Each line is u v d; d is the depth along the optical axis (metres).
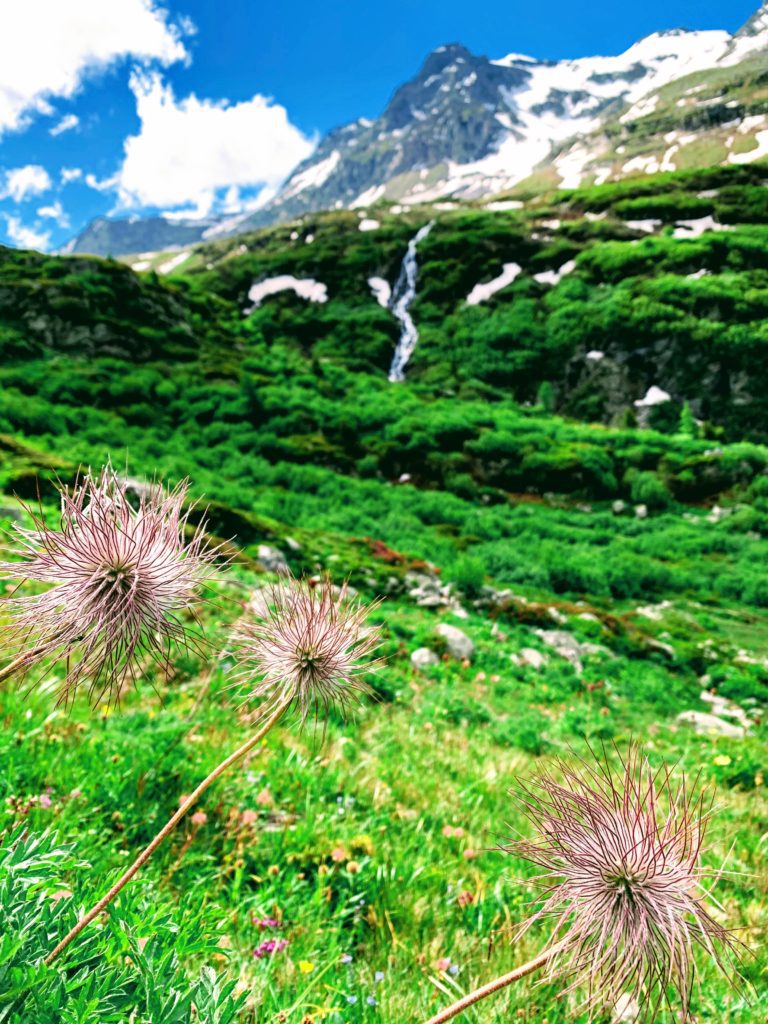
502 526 49.69
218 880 3.56
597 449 69.50
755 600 40.59
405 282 142.75
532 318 120.69
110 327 65.12
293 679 1.75
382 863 4.16
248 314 135.50
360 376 89.31
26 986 1.48
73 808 3.66
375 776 5.89
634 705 17.08
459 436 69.12
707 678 23.06
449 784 6.43
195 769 4.56
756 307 110.62
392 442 65.31
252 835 4.05
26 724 4.42
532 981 3.05
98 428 48.31
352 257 147.38
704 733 13.68
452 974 3.15
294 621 1.78
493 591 26.50
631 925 1.43
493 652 17.31
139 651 1.52
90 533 1.50
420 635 16.31
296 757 5.52
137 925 1.84
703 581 43.16
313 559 23.88
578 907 1.50
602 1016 2.65
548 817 1.59
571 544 49.44
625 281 120.56
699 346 107.38
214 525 23.08
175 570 1.55
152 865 3.41
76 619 1.45
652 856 1.45
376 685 10.39
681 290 113.69
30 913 1.70
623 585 39.22
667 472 67.75
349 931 3.52
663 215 142.88
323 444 60.84
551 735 10.70
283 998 2.60
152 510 1.60
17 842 1.81
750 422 101.44
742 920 3.83
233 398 64.06
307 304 138.88
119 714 4.99
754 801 7.16
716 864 4.59
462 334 121.38
